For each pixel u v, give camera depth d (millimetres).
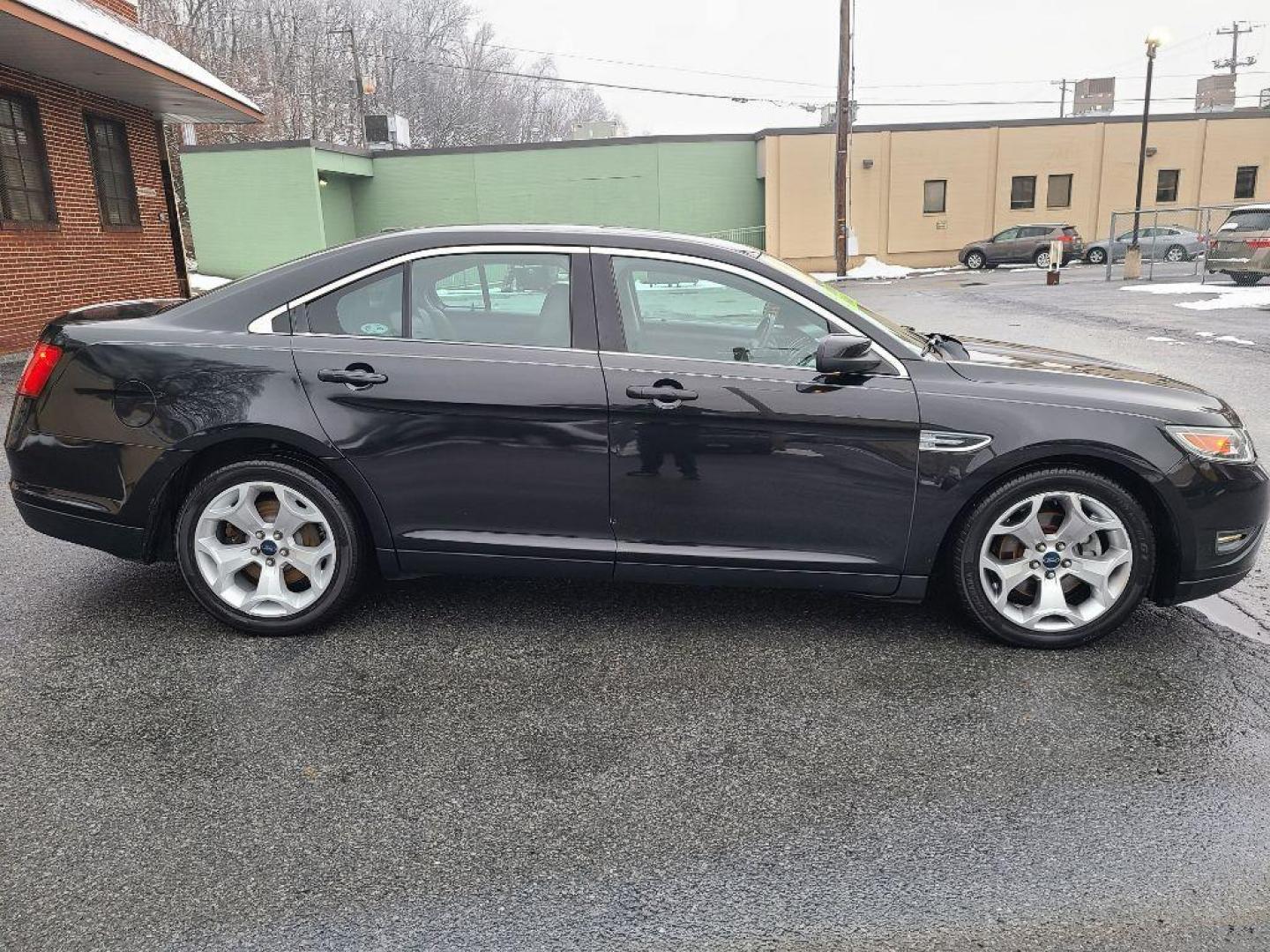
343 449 3404
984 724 3006
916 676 3326
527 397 3365
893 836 2447
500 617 3811
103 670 3334
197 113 16375
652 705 3127
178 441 3418
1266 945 2061
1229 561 3471
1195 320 14305
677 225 34562
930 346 3705
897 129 33969
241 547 3572
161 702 3117
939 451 3344
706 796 2625
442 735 2934
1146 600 4023
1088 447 3324
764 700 3164
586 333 3441
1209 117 34438
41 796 2590
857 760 2805
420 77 71375
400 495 3455
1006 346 4270
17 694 3158
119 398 3445
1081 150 34594
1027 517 3441
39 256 12734
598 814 2547
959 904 2193
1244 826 2480
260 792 2625
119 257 14938
